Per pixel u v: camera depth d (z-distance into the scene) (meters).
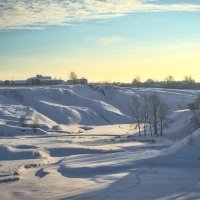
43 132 152.38
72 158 88.75
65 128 169.00
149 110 144.25
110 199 50.03
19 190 56.59
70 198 51.50
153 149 95.75
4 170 74.81
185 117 129.88
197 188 53.44
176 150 70.25
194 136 71.44
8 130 150.88
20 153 94.56
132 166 68.06
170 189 53.31
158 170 64.12
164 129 135.38
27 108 192.00
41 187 57.97
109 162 73.06
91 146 105.81
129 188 54.59
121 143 113.06
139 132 135.25
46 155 96.12
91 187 56.69
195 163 65.81
